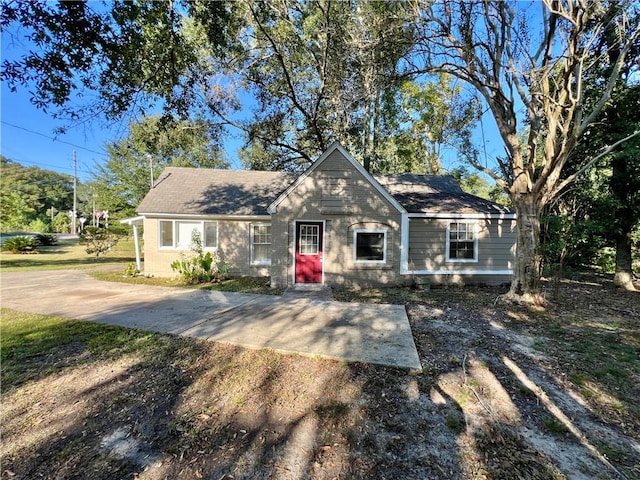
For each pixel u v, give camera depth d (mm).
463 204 10234
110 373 3617
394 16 7527
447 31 7465
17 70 3898
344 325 5395
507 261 9758
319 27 11758
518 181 7211
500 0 6668
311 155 16562
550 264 10359
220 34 5637
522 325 5465
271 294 8172
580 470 2225
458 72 8188
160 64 5316
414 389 3291
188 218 11547
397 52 8125
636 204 8695
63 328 5137
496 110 7508
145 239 11445
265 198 12539
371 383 3406
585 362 3959
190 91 6324
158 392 3225
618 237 9336
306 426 2711
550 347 4441
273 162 17078
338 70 11234
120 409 2938
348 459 2334
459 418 2816
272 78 13547
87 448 2432
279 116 14273
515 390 3289
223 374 3594
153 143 7238
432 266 9758
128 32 4512
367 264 9430
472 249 9820
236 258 11742
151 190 12539
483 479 2135
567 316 6039
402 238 9461
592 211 9828
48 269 13000
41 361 3914
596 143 9227
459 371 3689
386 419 2799
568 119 6312
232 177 13914
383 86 8914
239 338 4695
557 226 9430
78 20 3982
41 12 3719
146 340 4605
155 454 2379
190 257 11531
